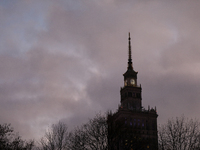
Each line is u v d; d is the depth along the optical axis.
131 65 188.12
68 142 76.25
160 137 66.56
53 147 75.81
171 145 63.91
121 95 177.88
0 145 56.31
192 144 60.78
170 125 66.50
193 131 62.47
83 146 70.94
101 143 69.94
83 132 72.88
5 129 58.03
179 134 62.94
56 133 78.06
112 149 70.94
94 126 72.50
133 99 170.38
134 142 77.81
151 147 79.19
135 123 151.88
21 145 63.28
